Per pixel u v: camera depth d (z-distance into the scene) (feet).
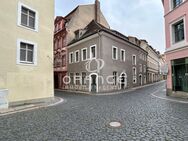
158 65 189.67
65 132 18.07
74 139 16.05
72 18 91.76
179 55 46.34
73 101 43.80
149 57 140.56
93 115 26.05
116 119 23.39
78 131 18.38
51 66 48.34
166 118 23.44
